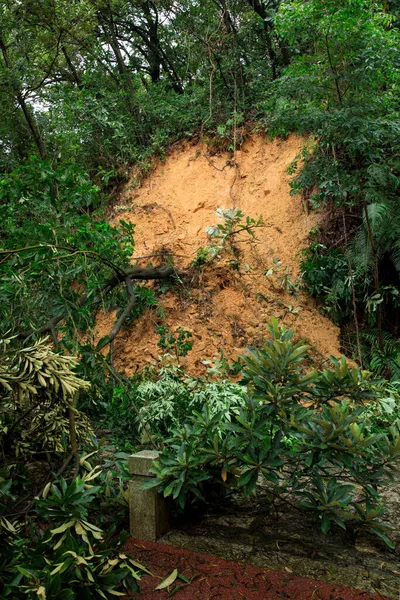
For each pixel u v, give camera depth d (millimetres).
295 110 5840
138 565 2371
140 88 9836
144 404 3928
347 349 6094
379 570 2430
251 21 8750
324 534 2814
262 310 6211
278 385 2908
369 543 2711
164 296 6535
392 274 6402
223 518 3043
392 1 6957
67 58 9367
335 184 5496
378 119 5180
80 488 2467
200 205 7414
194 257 6832
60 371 2688
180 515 3090
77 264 4445
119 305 5238
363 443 2584
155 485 2711
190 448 2773
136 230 7484
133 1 9531
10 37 8055
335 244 6535
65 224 4473
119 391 4062
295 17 5137
